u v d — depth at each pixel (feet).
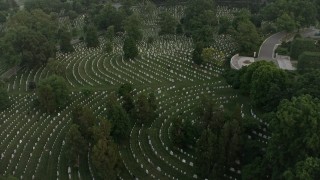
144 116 364.99
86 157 333.83
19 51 530.68
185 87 441.27
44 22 620.49
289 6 572.92
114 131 334.65
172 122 343.67
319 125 239.30
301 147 243.40
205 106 329.11
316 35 564.30
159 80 462.60
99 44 602.03
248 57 502.38
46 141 363.15
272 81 350.23
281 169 253.24
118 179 307.58
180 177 306.14
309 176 222.48
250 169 271.08
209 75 467.11
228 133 286.87
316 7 601.21
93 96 435.53
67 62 537.24
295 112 245.86
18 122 398.83
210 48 486.38
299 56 459.32
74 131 309.42
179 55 525.75
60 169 324.60
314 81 318.65
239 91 408.67
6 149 356.18
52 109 405.80
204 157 284.20
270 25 581.53
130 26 592.60
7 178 280.72
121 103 410.52
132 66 502.79
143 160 327.47
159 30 644.27
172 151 333.42
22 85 489.26
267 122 327.06
